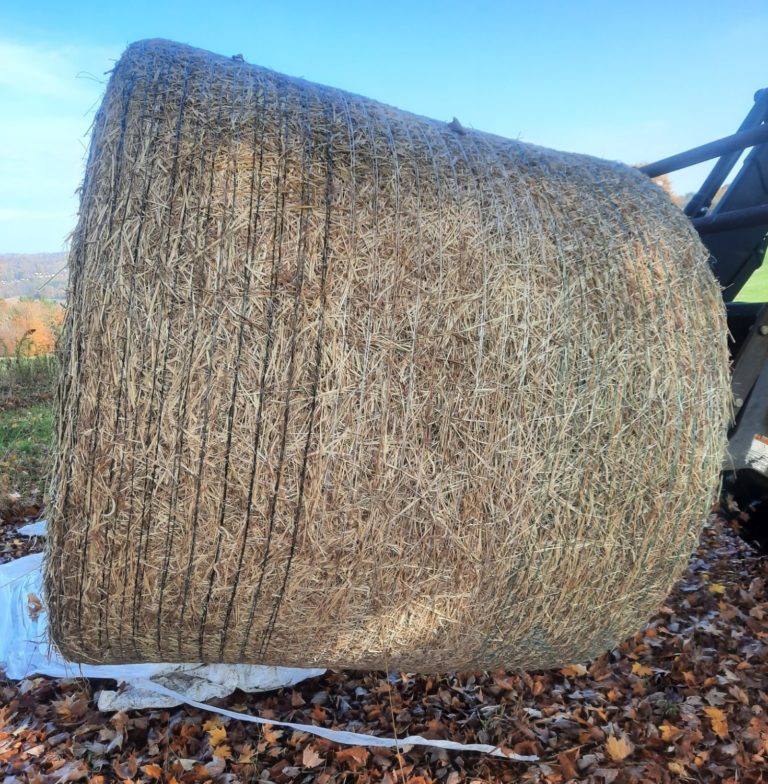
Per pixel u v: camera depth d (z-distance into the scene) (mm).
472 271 2217
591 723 2924
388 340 2088
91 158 2035
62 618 2146
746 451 3387
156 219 1983
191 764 2650
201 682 3002
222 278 1981
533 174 2570
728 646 3514
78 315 1943
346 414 2047
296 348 2008
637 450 2369
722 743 2773
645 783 2547
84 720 2910
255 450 1998
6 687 3121
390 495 2119
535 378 2234
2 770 2629
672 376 2408
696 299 2529
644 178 2869
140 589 2098
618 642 2795
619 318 2367
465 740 2816
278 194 2084
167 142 2066
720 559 4535
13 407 7672
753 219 3311
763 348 3297
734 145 3168
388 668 2691
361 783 2572
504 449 2211
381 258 2125
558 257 2350
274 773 2625
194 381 1960
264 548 2082
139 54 2291
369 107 2588
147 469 1969
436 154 2449
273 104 2312
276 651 2404
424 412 2123
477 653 2564
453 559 2244
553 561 2352
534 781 2596
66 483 1971
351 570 2170
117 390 1938
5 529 4910
